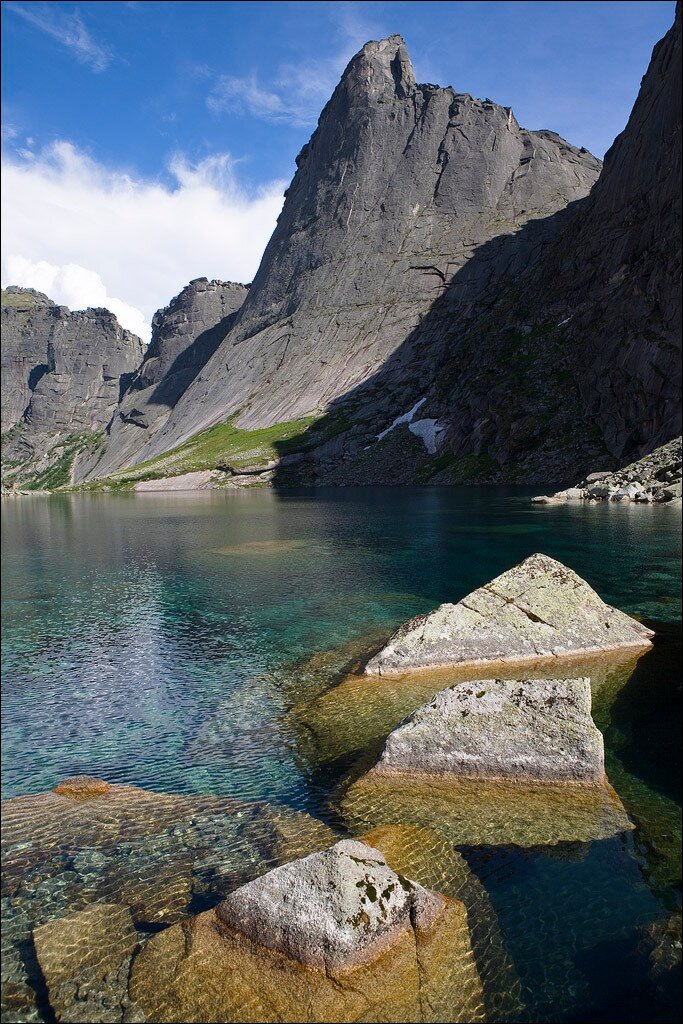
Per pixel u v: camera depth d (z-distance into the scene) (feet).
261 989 20.72
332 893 23.25
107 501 380.78
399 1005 20.07
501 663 56.29
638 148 432.25
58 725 47.21
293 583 97.96
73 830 32.07
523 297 507.71
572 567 97.40
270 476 492.54
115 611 84.58
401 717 45.96
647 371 329.31
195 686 55.26
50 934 24.11
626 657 56.90
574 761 34.91
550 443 368.89
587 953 22.25
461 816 32.07
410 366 593.42
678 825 30.66
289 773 38.52
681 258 332.80
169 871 28.25
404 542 136.56
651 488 203.82
